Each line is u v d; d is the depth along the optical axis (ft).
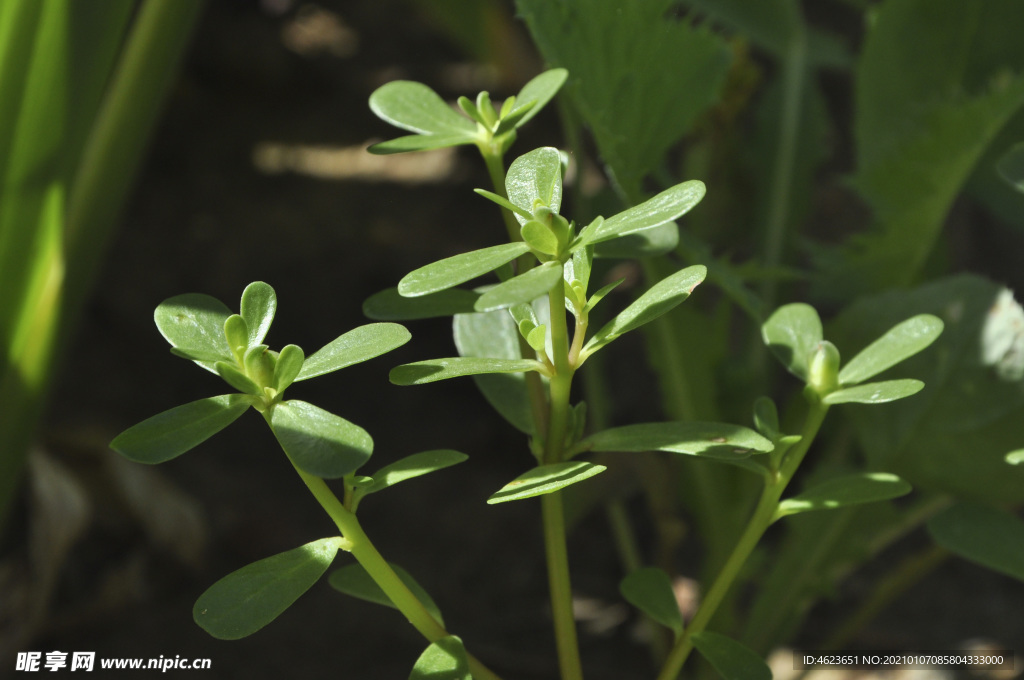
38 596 3.81
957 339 2.65
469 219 7.13
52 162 2.85
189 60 9.23
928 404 2.67
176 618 4.04
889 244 3.07
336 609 4.10
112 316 5.90
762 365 3.69
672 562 3.56
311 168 8.04
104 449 4.37
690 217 3.97
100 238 3.22
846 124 7.29
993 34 3.07
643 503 4.82
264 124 8.82
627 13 2.51
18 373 3.10
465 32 7.37
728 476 3.15
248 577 2.23
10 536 4.27
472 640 3.97
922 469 2.69
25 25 2.69
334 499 2.25
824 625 3.95
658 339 3.26
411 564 4.38
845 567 3.03
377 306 2.35
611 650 3.89
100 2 2.73
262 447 5.14
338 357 2.22
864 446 2.73
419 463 2.26
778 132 4.12
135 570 4.20
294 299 6.14
